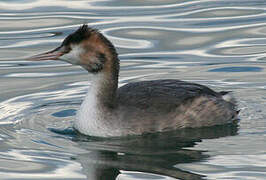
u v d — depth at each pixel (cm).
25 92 1756
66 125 1562
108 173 1290
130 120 1484
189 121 1537
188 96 1548
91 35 1484
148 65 1919
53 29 2119
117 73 1505
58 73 1894
